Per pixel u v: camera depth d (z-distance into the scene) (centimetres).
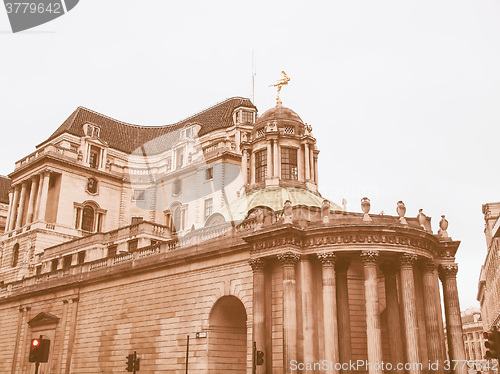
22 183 7562
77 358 4650
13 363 5366
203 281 3838
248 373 3306
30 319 5412
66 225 7038
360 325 3488
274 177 4741
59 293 5153
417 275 3572
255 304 3328
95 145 7700
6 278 6925
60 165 7206
